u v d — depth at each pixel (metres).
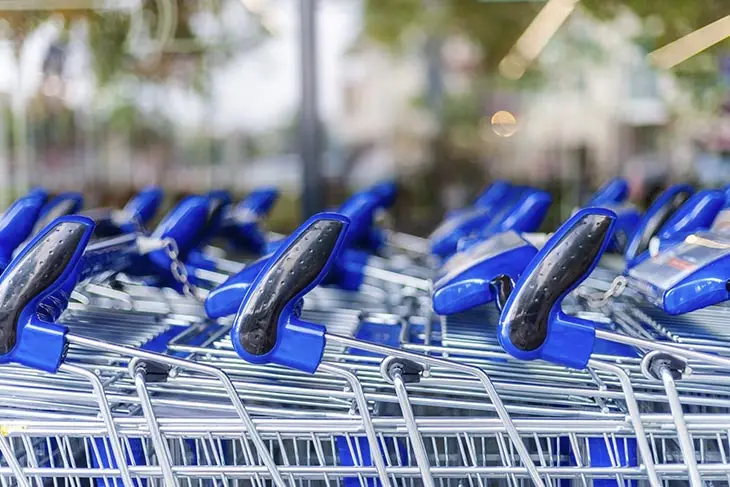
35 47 5.89
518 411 1.23
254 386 1.31
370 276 2.20
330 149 7.63
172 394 1.39
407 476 1.28
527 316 1.09
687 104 7.59
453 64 8.13
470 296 1.42
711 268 1.29
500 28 8.18
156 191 2.45
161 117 6.49
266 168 6.72
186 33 6.21
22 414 1.25
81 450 1.46
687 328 1.65
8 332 1.12
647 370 1.14
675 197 1.98
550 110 8.27
